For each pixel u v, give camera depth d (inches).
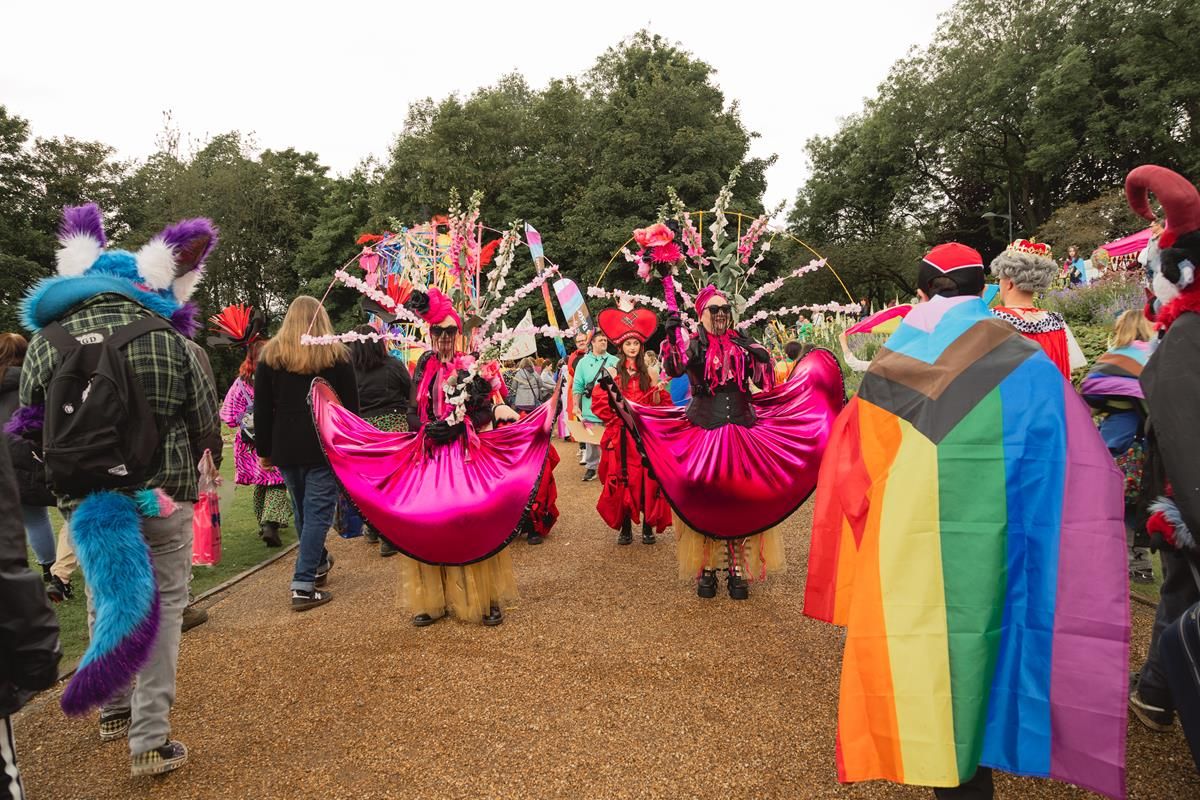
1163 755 100.3
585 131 1205.1
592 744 110.0
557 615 165.0
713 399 169.9
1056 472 80.2
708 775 100.8
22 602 63.0
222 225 1435.8
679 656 139.5
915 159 1486.2
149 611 96.1
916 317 94.3
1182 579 98.0
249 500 338.3
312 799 99.4
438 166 1125.7
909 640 79.7
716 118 1063.6
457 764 106.3
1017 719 78.3
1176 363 73.9
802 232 1745.8
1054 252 1041.5
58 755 113.3
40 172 1294.3
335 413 167.5
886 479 86.0
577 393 311.9
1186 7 1030.4
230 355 1326.3
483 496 154.6
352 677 137.0
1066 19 1187.3
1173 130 1151.0
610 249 983.6
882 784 97.0
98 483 98.6
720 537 165.5
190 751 113.0
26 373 103.6
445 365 165.3
